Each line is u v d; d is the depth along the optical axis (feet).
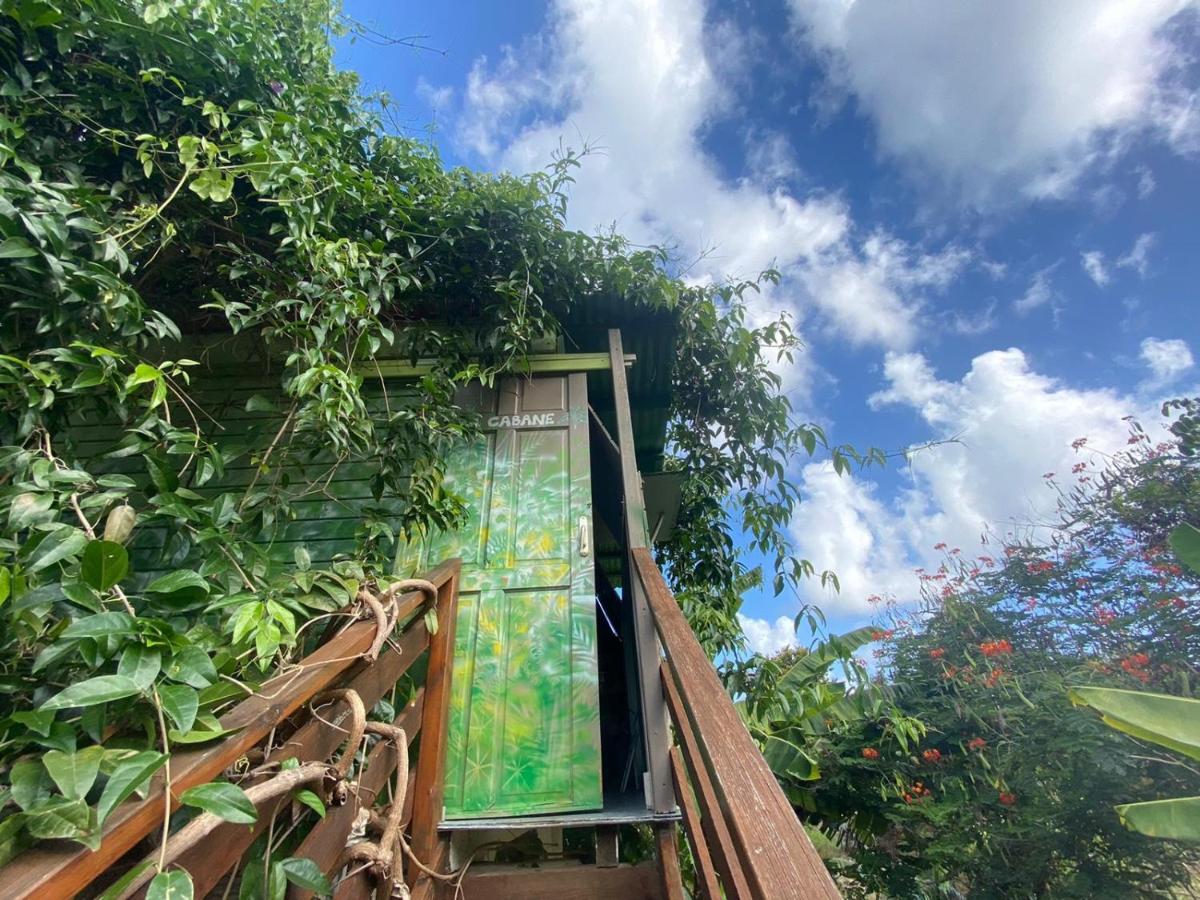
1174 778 10.02
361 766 4.20
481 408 8.82
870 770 14.30
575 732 6.29
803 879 1.82
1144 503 14.80
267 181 6.02
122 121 6.32
